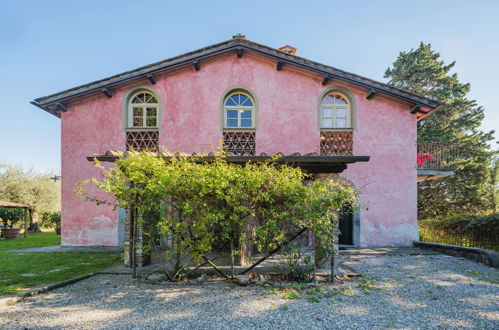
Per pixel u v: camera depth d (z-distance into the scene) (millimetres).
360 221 8211
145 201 4176
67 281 4219
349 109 8773
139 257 5234
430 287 4098
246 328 2670
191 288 3988
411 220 8273
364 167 8422
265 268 4855
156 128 8617
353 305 3305
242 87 8742
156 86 8719
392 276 4727
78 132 8500
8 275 4758
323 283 4254
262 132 8609
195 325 2740
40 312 3111
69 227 8156
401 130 8555
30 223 18375
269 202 4184
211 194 4195
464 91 17188
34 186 20172
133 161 4129
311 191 4086
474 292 3865
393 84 17766
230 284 4160
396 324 2779
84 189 8234
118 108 8602
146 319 2896
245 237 4219
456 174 15500
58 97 8203
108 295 3707
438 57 17547
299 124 8633
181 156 4797
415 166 8445
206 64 8805
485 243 6984
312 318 2910
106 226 8125
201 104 8688
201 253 4238
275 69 8789
